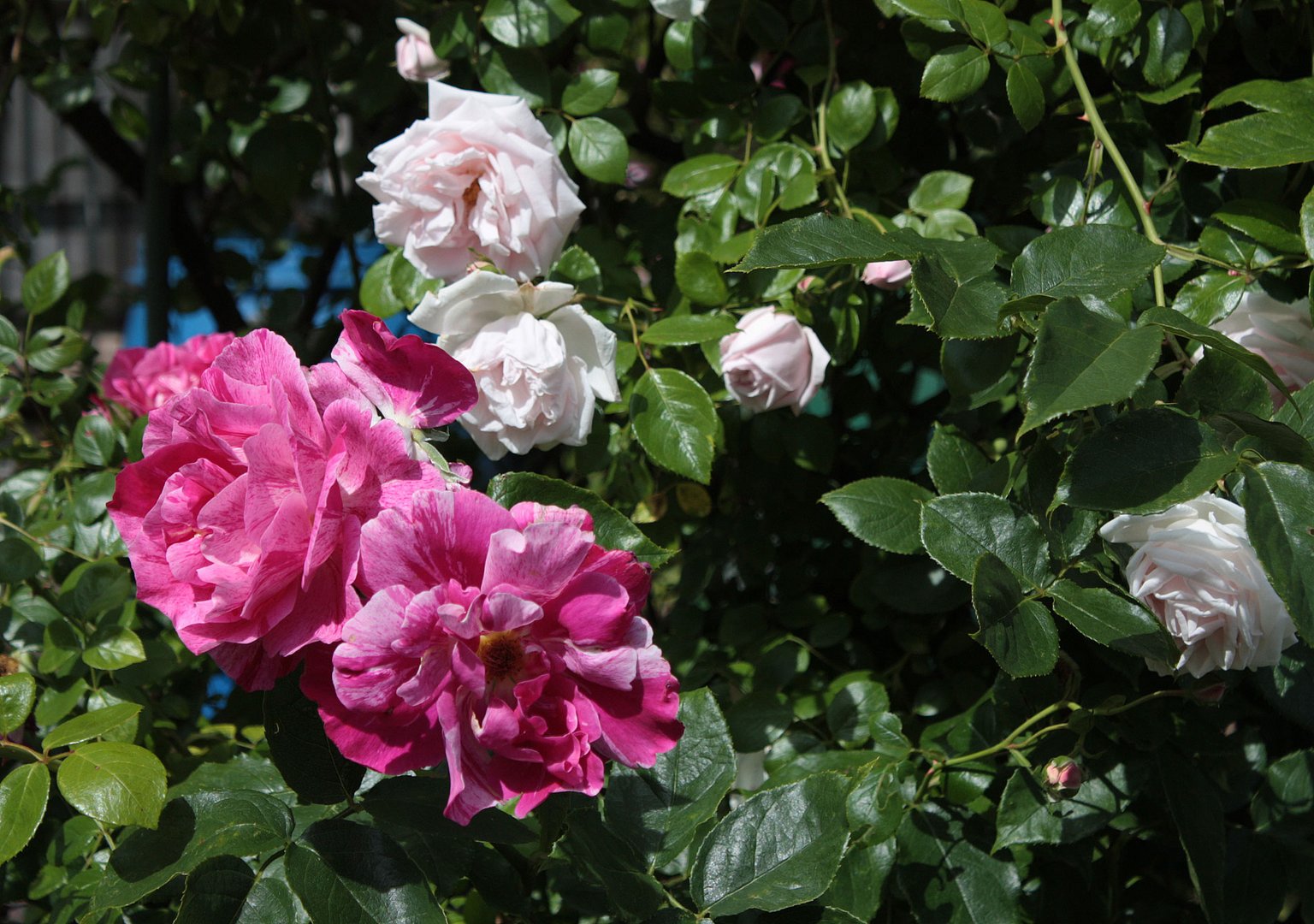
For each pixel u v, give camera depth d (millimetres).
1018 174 1489
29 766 850
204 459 703
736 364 1188
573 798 890
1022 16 1429
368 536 661
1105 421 938
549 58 1611
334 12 1986
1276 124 1001
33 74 2193
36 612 1225
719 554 1598
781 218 1402
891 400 1627
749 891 812
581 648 682
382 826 843
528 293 1005
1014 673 831
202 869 760
